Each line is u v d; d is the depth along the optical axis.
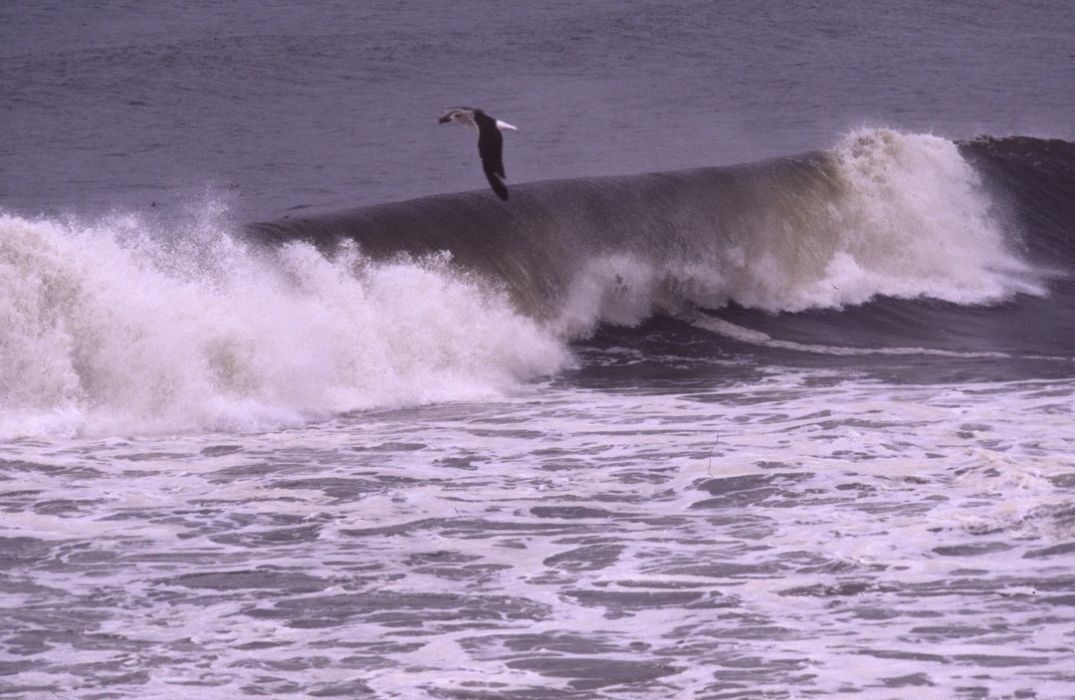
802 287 83.50
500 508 41.31
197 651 30.22
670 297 77.62
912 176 94.00
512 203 73.69
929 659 29.33
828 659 29.44
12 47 194.12
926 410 54.72
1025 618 31.59
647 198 79.38
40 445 48.09
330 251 64.00
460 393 60.25
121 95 153.62
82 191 93.75
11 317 51.34
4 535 38.12
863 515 39.97
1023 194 102.00
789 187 86.50
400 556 36.84
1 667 29.17
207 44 195.25
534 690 28.12
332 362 57.97
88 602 33.19
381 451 48.41
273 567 35.84
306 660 29.73
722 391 61.03
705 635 31.00
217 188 96.44
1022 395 58.41
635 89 168.50
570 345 71.25
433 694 27.94
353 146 121.19
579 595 33.72
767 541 37.72
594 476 44.94
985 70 191.25
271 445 49.31
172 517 40.12
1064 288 90.75
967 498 41.34
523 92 164.75
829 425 51.94
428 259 67.19
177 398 52.75
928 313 83.38
